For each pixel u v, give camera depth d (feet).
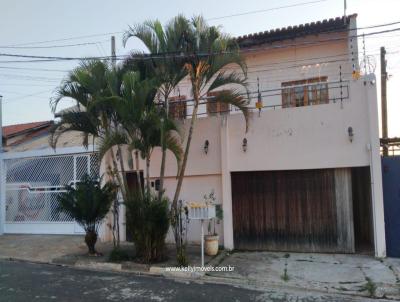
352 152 29.91
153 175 36.78
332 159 30.42
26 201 45.27
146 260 28.07
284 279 23.95
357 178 35.96
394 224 29.22
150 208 27.99
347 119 30.14
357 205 35.94
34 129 61.98
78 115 32.07
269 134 32.27
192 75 29.91
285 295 21.53
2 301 20.59
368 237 34.22
